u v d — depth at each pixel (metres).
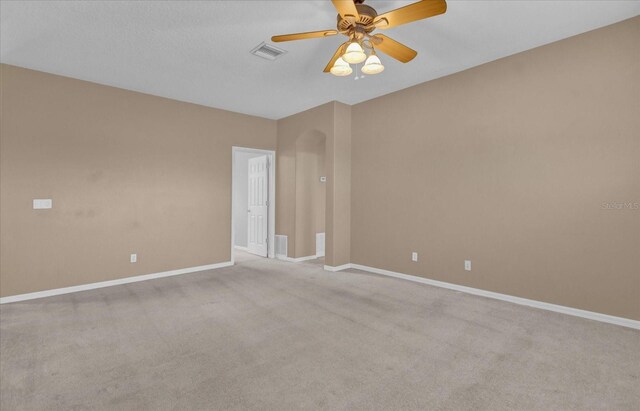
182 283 4.39
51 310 3.33
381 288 4.12
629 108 2.87
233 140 5.60
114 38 3.11
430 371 2.19
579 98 3.12
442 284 4.18
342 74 2.70
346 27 2.28
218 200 5.39
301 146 5.96
